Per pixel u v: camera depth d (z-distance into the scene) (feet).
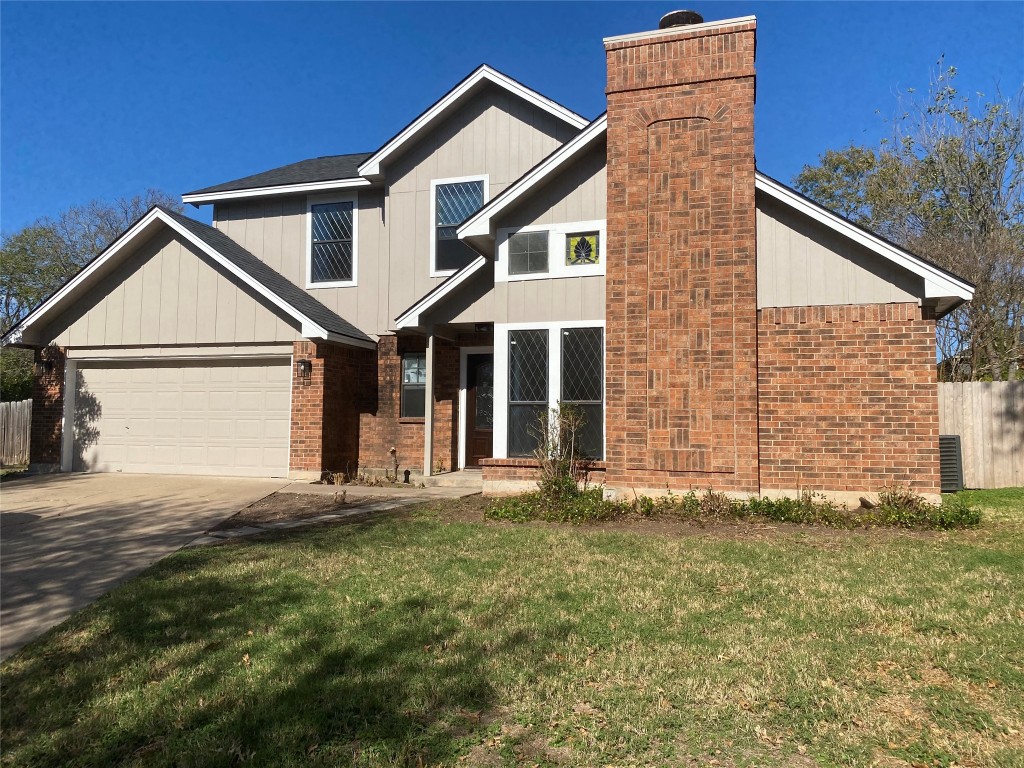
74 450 46.34
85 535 26.61
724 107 30.86
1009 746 10.84
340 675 13.30
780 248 30.73
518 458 35.88
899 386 29.17
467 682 12.91
